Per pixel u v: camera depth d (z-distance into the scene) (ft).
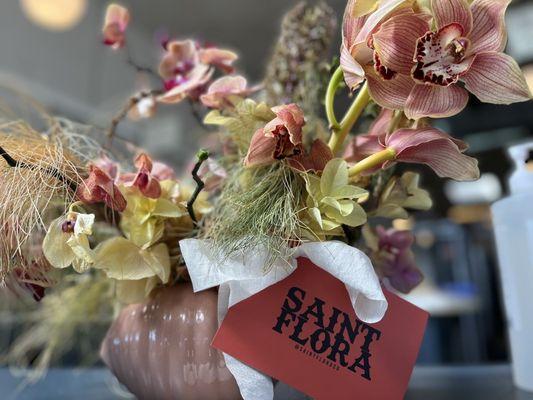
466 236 4.13
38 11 3.72
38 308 1.63
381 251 1.17
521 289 1.26
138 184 0.92
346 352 0.90
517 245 1.27
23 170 0.92
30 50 4.88
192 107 1.30
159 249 0.96
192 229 1.03
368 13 0.81
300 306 0.91
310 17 1.30
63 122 1.51
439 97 0.79
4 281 0.98
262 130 0.87
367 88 0.86
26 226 0.94
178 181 1.07
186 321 0.92
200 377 0.90
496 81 0.78
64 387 1.52
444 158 0.86
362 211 0.89
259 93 1.30
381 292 0.80
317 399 0.87
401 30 0.77
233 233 0.89
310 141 1.09
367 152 0.97
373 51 0.80
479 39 0.78
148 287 0.97
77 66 5.38
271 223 0.90
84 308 1.42
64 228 0.86
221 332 0.88
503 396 1.23
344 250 0.85
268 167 0.99
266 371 0.87
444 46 0.78
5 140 1.01
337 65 1.05
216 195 1.17
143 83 1.67
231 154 1.19
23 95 1.34
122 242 0.92
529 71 3.24
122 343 0.98
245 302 0.90
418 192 1.04
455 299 4.09
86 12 5.61
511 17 3.20
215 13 5.51
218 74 1.33
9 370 1.79
